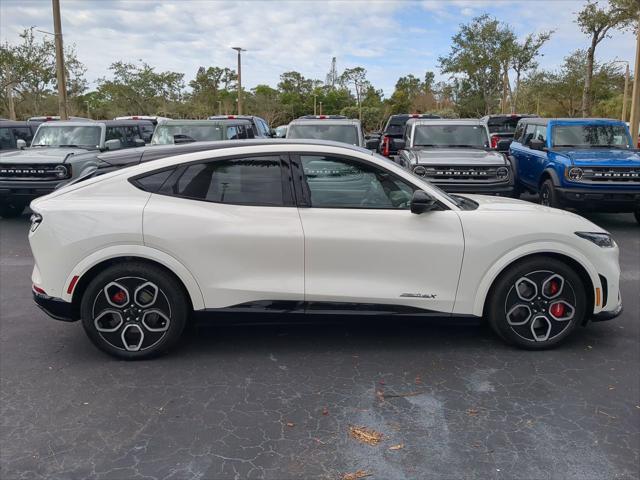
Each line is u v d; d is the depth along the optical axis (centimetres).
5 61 2394
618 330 518
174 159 455
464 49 2803
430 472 312
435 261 446
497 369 437
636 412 374
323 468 316
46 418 369
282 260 442
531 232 447
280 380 421
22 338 507
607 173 948
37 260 448
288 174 452
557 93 2998
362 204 452
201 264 439
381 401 389
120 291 446
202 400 392
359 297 445
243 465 319
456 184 987
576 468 315
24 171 1029
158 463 321
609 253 462
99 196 449
